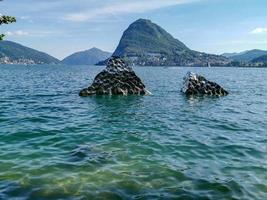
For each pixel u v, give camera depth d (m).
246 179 13.91
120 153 17.25
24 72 145.25
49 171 14.38
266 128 24.77
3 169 14.52
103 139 20.30
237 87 67.31
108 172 14.38
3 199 11.59
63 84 69.62
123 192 12.38
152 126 24.64
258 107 36.81
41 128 23.23
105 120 26.97
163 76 115.38
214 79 100.31
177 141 20.09
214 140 20.59
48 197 11.84
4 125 24.06
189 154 17.42
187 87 50.12
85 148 18.12
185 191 12.57
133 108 34.16
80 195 12.05
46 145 18.73
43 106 34.62
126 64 48.91
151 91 53.50
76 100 40.25
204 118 28.75
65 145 18.78
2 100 39.12
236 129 24.23
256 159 16.80
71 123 25.42
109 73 47.53
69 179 13.49
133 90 47.22
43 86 62.88
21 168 14.68
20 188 12.55
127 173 14.30
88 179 13.55
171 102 39.66
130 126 24.55
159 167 15.18
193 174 14.38
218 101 41.69
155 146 18.80
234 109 34.84
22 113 29.72
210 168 15.24
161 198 11.92
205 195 12.24
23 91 51.62
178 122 26.59
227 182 13.52
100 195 12.07
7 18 16.02
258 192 12.62
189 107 35.66
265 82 88.00
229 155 17.39
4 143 18.98
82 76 113.69
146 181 13.48
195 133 22.53
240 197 12.14
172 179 13.76
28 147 18.22
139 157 16.64
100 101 39.53
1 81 76.62
